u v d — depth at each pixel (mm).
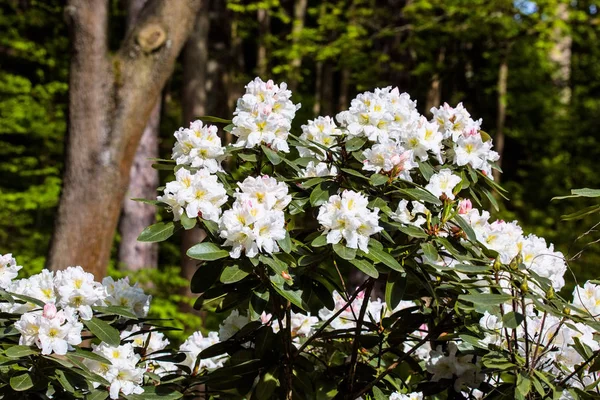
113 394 1962
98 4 4484
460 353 2232
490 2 8125
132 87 4504
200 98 9391
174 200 1924
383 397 2176
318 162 2221
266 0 9422
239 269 1881
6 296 1843
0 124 10164
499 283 2041
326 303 2168
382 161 2066
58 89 10914
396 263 1885
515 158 14070
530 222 11312
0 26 12156
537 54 11531
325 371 2420
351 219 1846
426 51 8719
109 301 2307
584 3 9484
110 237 4543
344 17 10133
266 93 2170
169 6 4594
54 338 1786
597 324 1855
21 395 1879
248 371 2248
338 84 14852
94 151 4445
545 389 2068
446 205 1990
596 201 11375
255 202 1859
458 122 2264
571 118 12922
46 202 9102
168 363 2619
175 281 7570
